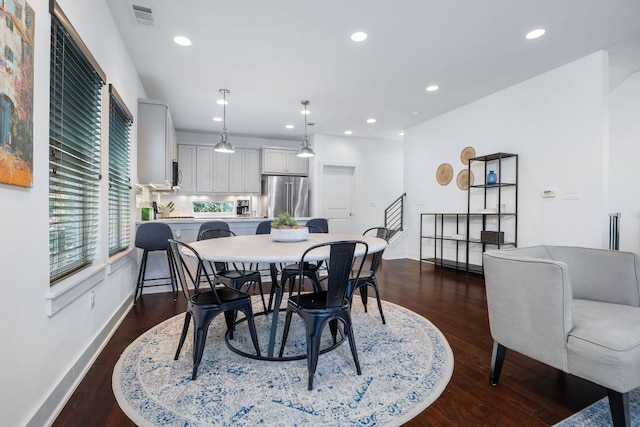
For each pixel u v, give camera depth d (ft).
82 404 5.15
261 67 11.32
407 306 10.29
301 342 7.58
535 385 5.74
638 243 11.66
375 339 7.69
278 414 4.89
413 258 19.24
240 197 21.83
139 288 11.38
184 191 19.63
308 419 4.77
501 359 5.70
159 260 12.25
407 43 9.73
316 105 15.47
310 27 8.85
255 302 10.93
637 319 4.81
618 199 12.13
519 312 5.30
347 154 22.44
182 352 7.02
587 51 10.34
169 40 9.50
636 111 11.68
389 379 5.90
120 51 9.18
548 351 4.93
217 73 11.81
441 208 17.20
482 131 14.64
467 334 8.02
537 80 12.23
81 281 5.83
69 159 6.05
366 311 9.70
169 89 13.33
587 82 10.64
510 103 13.32
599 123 10.36
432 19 8.50
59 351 5.17
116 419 4.78
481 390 5.57
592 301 5.87
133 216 11.27
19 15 3.97
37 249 4.54
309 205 21.98
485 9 8.07
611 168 12.29
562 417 4.83
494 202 14.10
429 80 12.55
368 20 8.54
